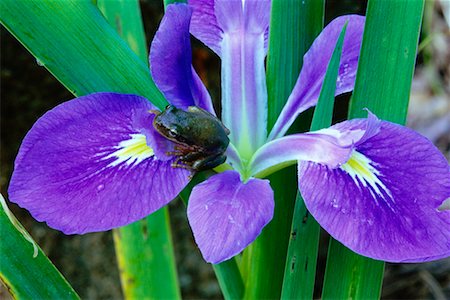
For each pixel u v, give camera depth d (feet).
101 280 2.69
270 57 1.90
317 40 1.90
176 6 1.76
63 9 1.82
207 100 1.86
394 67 1.84
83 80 1.82
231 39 1.90
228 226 1.67
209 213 1.69
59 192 1.72
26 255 1.77
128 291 2.20
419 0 1.84
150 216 2.19
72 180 1.74
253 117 1.88
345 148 1.75
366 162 1.78
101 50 1.84
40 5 1.81
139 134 1.80
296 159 1.80
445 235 1.71
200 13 1.97
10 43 2.41
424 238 1.70
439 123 3.43
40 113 2.55
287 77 1.90
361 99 1.84
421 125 3.48
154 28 2.48
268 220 1.69
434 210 1.73
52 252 2.68
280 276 1.90
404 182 1.76
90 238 2.68
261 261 1.90
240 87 1.89
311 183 1.76
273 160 1.82
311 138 1.79
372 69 1.84
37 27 1.81
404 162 1.77
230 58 1.90
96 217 1.72
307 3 1.90
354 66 1.92
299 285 1.82
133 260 2.19
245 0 1.89
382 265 1.85
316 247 1.82
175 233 2.66
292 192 1.89
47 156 1.74
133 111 1.79
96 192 1.73
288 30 1.89
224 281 1.91
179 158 1.77
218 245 1.65
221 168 1.84
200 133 1.73
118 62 1.85
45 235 2.67
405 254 1.69
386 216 1.72
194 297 2.71
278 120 1.88
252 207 1.70
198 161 1.76
